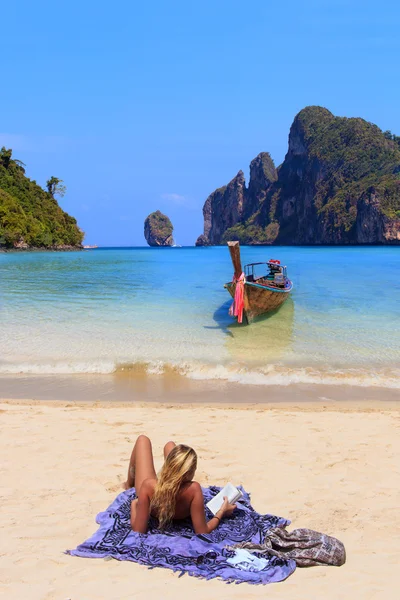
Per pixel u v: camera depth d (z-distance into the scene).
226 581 3.36
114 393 9.59
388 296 21.47
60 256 74.94
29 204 122.31
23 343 13.52
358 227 164.62
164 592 3.21
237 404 8.77
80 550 3.74
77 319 16.70
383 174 177.62
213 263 50.56
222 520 4.15
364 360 11.93
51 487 5.03
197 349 13.04
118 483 5.12
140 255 80.31
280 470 5.52
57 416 7.84
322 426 7.29
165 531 3.90
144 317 17.17
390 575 3.48
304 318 16.97
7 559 3.64
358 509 4.57
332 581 3.39
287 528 4.21
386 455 6.00
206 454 6.04
